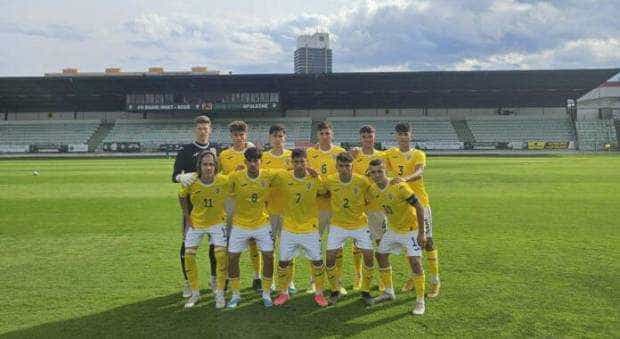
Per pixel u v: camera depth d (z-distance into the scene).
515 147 50.69
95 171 27.00
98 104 57.25
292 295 6.36
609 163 31.08
